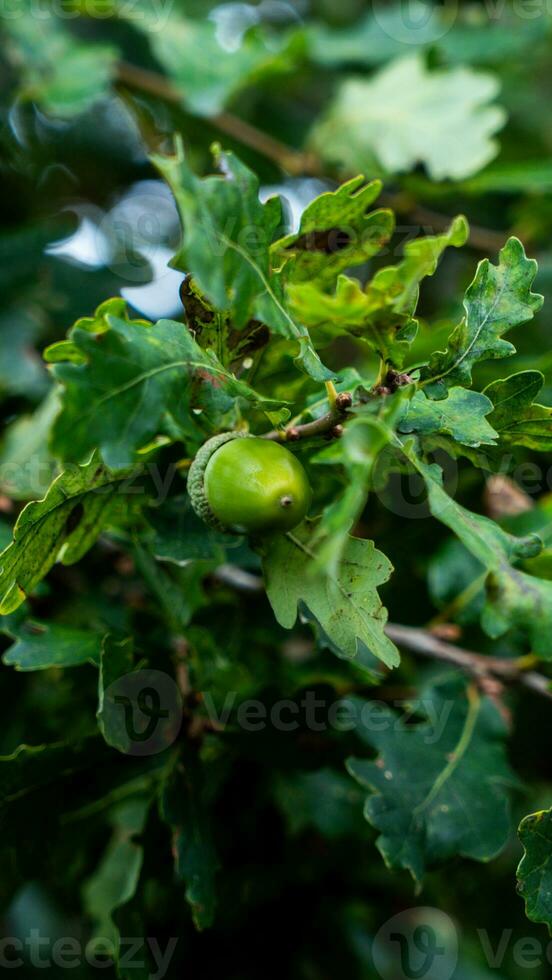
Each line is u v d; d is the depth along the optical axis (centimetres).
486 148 54
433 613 45
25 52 54
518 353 52
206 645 37
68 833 37
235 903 40
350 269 58
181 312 52
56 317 50
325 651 40
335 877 43
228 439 32
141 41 65
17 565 32
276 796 42
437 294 63
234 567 42
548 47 69
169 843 37
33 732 42
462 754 39
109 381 29
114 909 37
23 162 58
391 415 29
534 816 32
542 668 41
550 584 31
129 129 61
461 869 45
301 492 31
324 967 41
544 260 55
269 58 57
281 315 30
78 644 37
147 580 38
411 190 58
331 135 59
